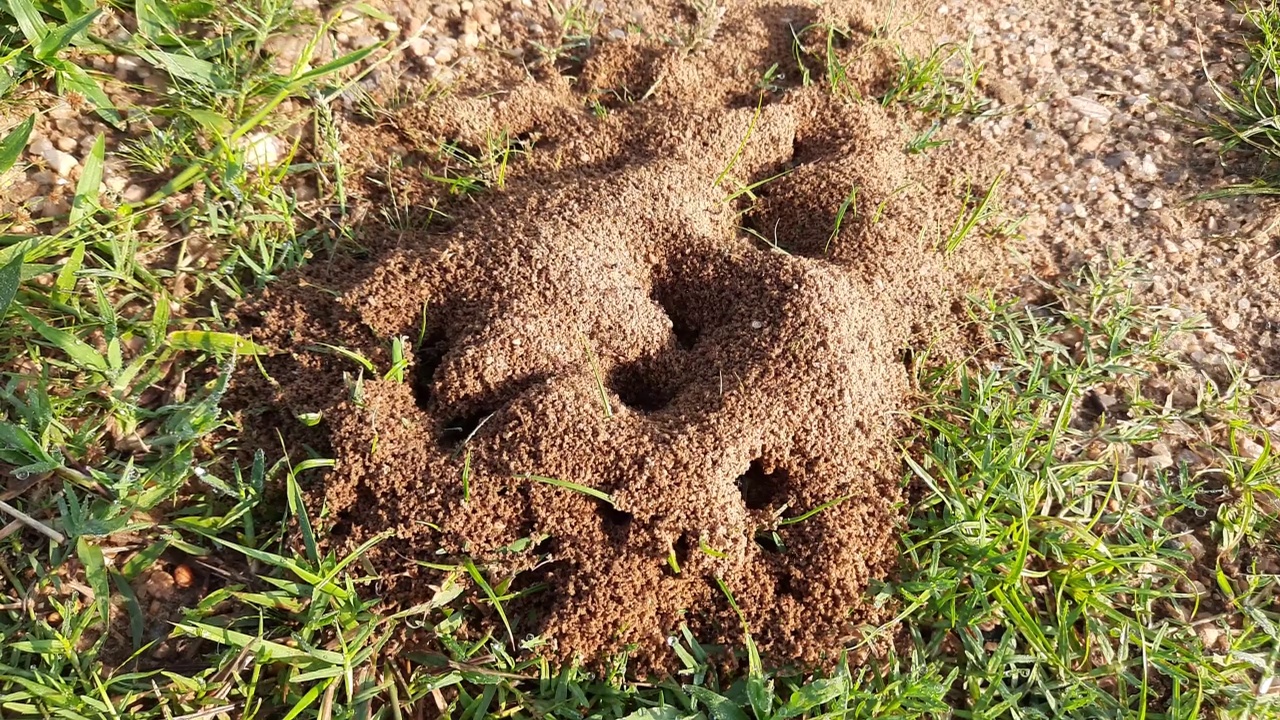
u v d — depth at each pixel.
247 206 0.38
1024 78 0.52
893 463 0.35
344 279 0.38
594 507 0.32
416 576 0.31
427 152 0.43
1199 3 0.56
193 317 0.36
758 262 0.38
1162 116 0.50
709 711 0.30
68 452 0.32
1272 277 0.43
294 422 0.34
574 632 0.30
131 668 0.30
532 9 0.50
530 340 0.35
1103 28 0.55
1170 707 0.31
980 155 0.47
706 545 0.31
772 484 0.34
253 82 0.40
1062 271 0.43
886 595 0.32
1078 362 0.40
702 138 0.44
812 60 0.50
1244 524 0.35
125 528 0.30
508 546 0.31
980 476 0.34
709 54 0.49
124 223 0.36
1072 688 0.31
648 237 0.39
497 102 0.45
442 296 0.36
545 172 0.43
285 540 0.32
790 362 0.35
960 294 0.41
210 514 0.32
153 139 0.38
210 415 0.32
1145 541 0.34
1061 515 0.35
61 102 0.38
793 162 0.46
